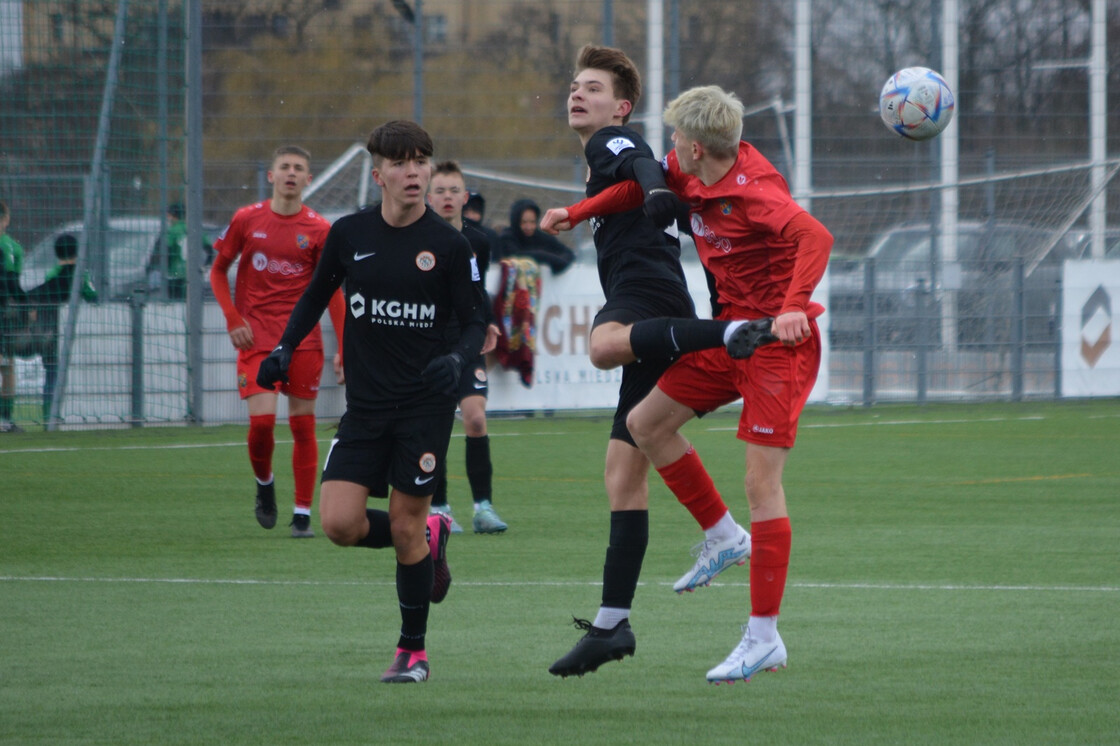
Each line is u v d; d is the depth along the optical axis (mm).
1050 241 57344
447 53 53750
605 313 18062
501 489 35000
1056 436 46906
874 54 56750
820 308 17094
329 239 17500
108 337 49406
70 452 43250
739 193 16578
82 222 49250
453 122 54031
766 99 56625
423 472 16688
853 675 16484
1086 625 19203
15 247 48250
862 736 13844
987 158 56969
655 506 32188
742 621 19844
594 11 54500
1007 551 25609
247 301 29109
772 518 16203
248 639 18500
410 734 13930
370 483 17125
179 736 13805
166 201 50188
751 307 17125
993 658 17266
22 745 13477
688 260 52688
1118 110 57406
